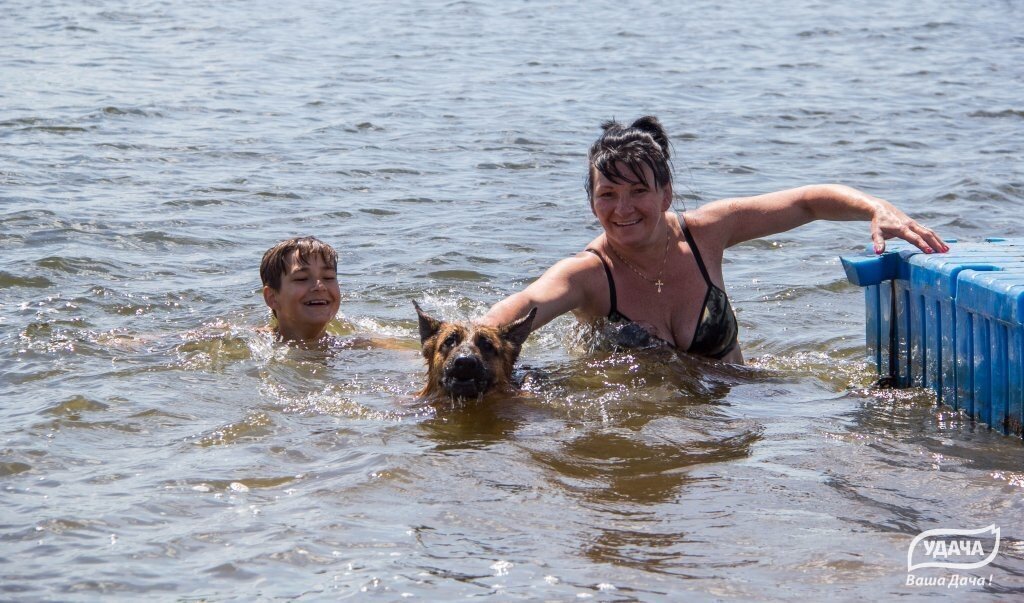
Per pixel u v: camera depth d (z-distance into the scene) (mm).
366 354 6430
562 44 23219
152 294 7531
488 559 3531
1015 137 13805
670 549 3602
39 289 7504
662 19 27844
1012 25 26297
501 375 5480
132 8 28062
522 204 10477
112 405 5113
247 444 4621
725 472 4305
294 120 14703
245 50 21484
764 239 9336
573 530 3754
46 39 21922
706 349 5980
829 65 20438
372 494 4062
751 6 30844
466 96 16812
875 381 5801
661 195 5773
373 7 29922
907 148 13180
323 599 3275
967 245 5805
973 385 4941
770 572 3428
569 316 7207
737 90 17641
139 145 12773
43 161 11711
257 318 7105
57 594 3312
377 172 11805
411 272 8258
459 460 4445
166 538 3680
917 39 24016
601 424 4961
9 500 3988
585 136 13898
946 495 4027
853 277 5723
